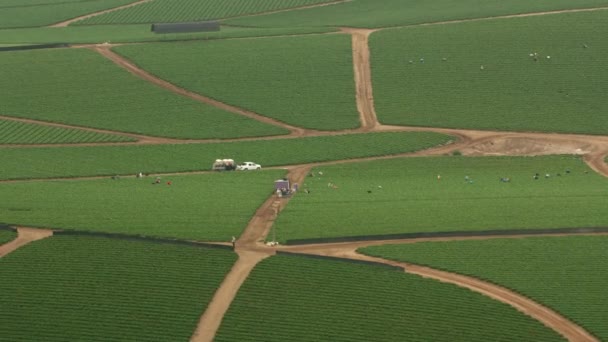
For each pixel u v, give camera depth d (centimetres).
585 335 14138
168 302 15138
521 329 14188
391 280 15550
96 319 14762
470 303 14862
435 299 14988
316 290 15312
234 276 15900
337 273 15788
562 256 16388
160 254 16575
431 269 16088
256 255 16612
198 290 15438
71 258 16500
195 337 14312
